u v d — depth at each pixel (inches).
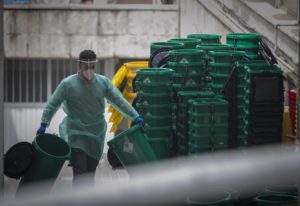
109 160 686.5
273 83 616.7
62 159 623.2
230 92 634.2
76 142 658.2
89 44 1210.6
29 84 1248.2
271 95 616.4
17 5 1197.7
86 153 661.9
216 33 1082.7
